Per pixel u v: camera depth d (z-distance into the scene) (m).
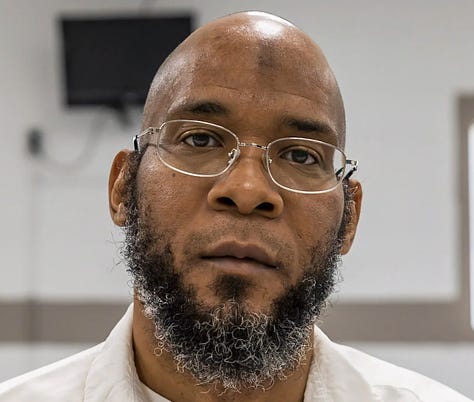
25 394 0.86
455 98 2.67
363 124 2.68
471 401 0.96
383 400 0.92
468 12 2.67
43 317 2.74
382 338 2.67
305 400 0.87
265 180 0.74
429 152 2.67
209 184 0.74
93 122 2.77
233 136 0.76
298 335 0.77
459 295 2.66
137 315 0.83
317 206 0.77
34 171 2.77
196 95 0.77
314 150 0.78
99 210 2.77
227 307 0.72
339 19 2.69
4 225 2.76
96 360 0.87
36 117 2.78
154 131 0.80
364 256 2.68
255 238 0.72
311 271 0.77
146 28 2.66
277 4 2.71
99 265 2.75
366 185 2.67
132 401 0.82
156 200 0.76
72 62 2.69
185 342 0.74
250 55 0.78
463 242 2.66
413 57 2.68
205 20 2.71
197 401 0.80
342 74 2.69
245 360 0.74
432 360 2.66
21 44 2.77
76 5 2.75
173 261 0.74
